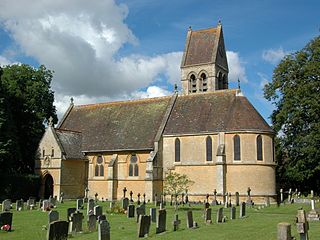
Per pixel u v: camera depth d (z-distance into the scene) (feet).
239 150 187.42
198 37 284.82
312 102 186.70
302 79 198.18
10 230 89.45
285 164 211.00
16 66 238.48
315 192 221.66
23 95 231.09
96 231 89.51
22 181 204.54
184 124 204.33
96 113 244.01
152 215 109.60
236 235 83.87
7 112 202.59
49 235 67.15
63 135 219.61
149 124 217.15
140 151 207.00
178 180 174.91
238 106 198.70
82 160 219.82
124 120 228.22
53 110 251.60
